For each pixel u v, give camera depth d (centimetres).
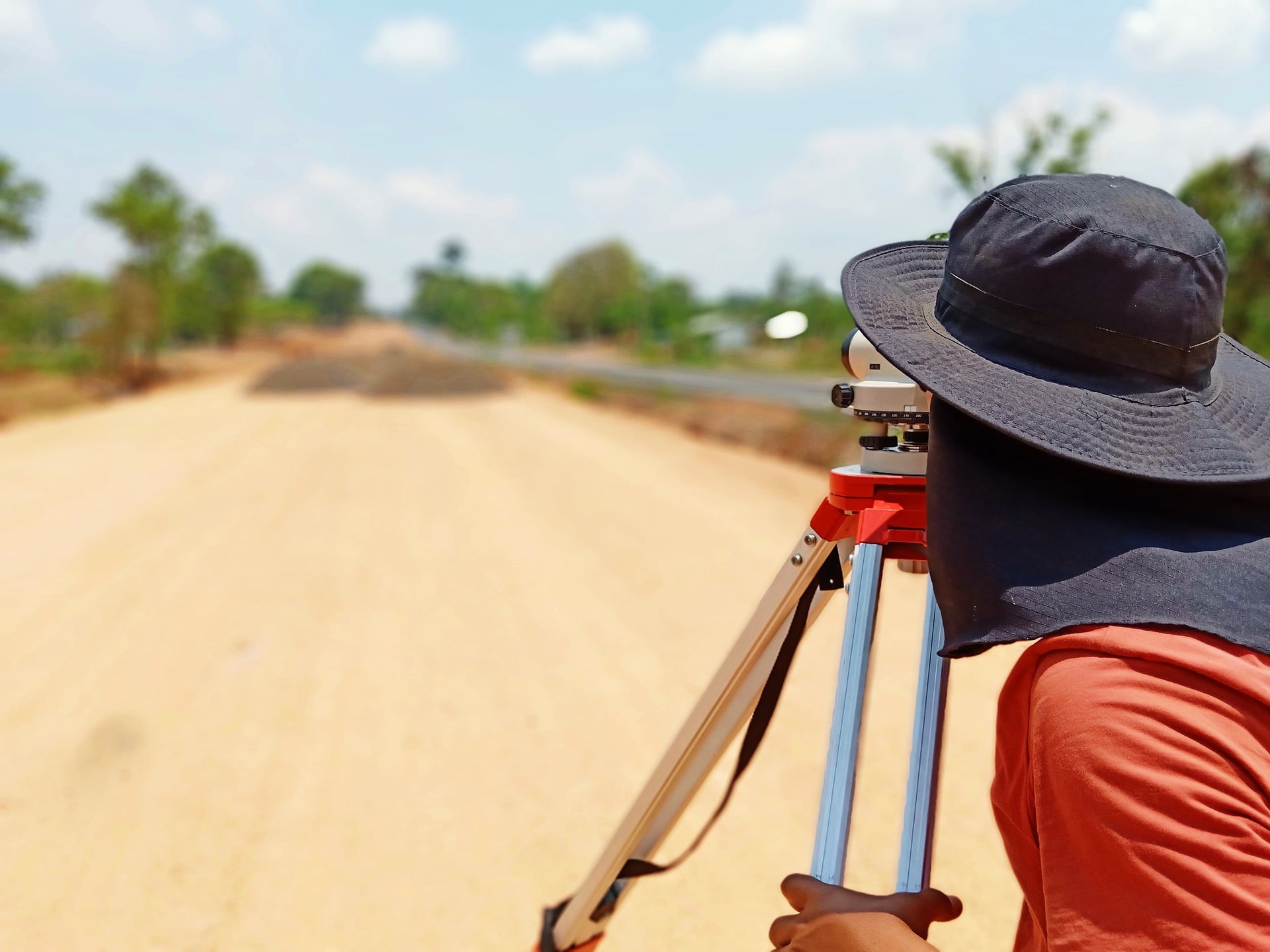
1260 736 67
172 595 584
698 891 274
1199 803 64
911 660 429
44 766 359
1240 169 895
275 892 279
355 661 467
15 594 597
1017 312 80
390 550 696
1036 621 72
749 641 133
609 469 1101
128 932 262
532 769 353
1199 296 78
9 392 2497
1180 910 63
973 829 294
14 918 268
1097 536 74
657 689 426
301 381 2914
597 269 7888
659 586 586
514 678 442
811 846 296
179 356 5194
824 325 2261
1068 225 78
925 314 93
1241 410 86
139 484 1044
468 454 1279
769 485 948
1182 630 70
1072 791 69
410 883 283
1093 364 79
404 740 379
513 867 291
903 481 111
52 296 4794
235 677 447
